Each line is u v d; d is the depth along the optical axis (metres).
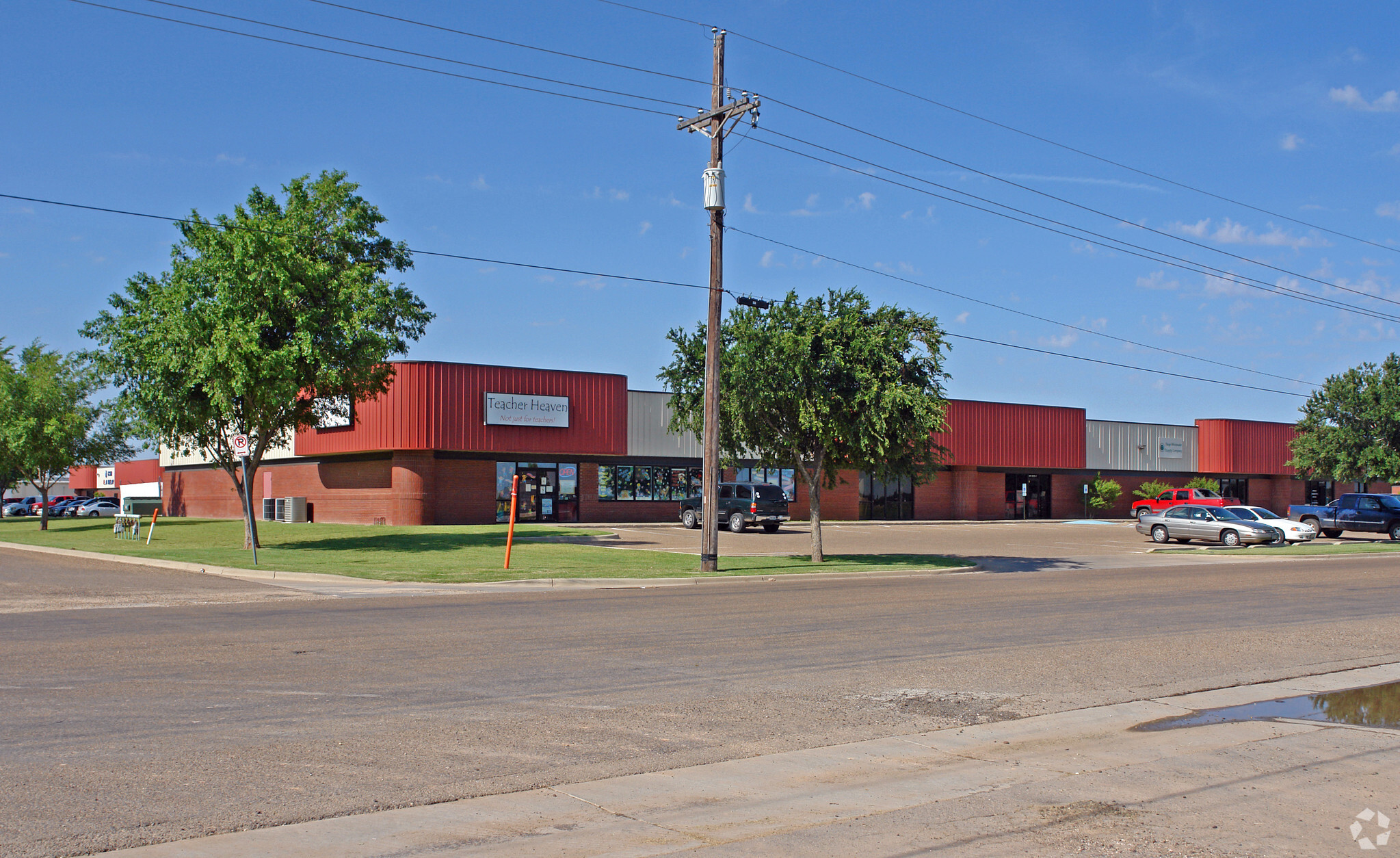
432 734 7.95
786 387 25.05
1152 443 65.19
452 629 13.76
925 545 37.44
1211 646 13.01
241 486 29.20
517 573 21.97
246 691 9.41
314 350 26.33
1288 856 5.60
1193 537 39.78
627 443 47.34
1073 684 10.43
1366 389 47.88
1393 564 29.67
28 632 13.30
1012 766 7.42
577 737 7.97
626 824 6.00
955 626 14.49
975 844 5.73
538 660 11.30
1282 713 9.34
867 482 55.81
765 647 12.38
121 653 11.50
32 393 44.03
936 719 8.87
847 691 9.91
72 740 7.59
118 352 27.70
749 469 51.62
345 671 10.49
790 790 6.75
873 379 25.05
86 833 5.62
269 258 26.25
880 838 5.81
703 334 26.59
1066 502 61.84
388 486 43.66
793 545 35.47
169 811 6.00
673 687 9.94
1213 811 6.39
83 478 97.88
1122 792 6.79
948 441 56.47
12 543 36.06
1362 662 12.02
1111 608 17.09
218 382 26.03
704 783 6.86
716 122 23.47
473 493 44.00
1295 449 50.81
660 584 21.83
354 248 29.27
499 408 42.97
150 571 23.47
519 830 5.85
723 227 23.86
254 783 6.57
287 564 23.69
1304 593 20.09
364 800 6.30
